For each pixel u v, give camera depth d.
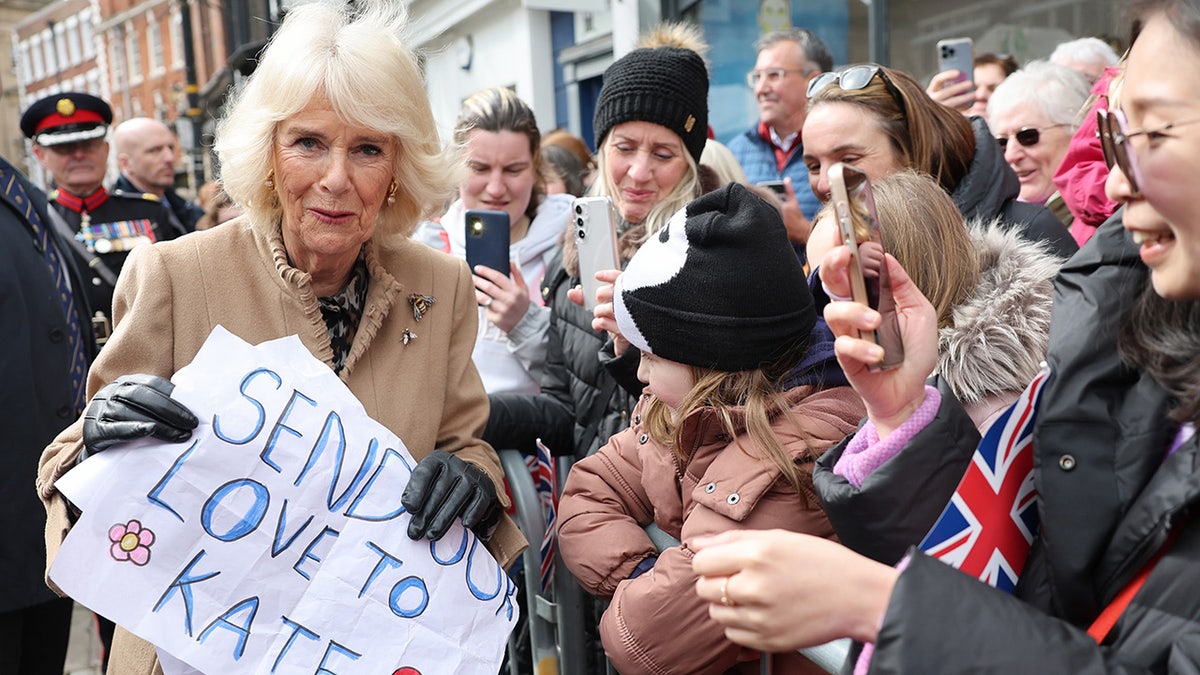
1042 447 1.21
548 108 10.09
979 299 1.53
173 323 1.75
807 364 1.74
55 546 1.65
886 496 1.26
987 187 2.40
